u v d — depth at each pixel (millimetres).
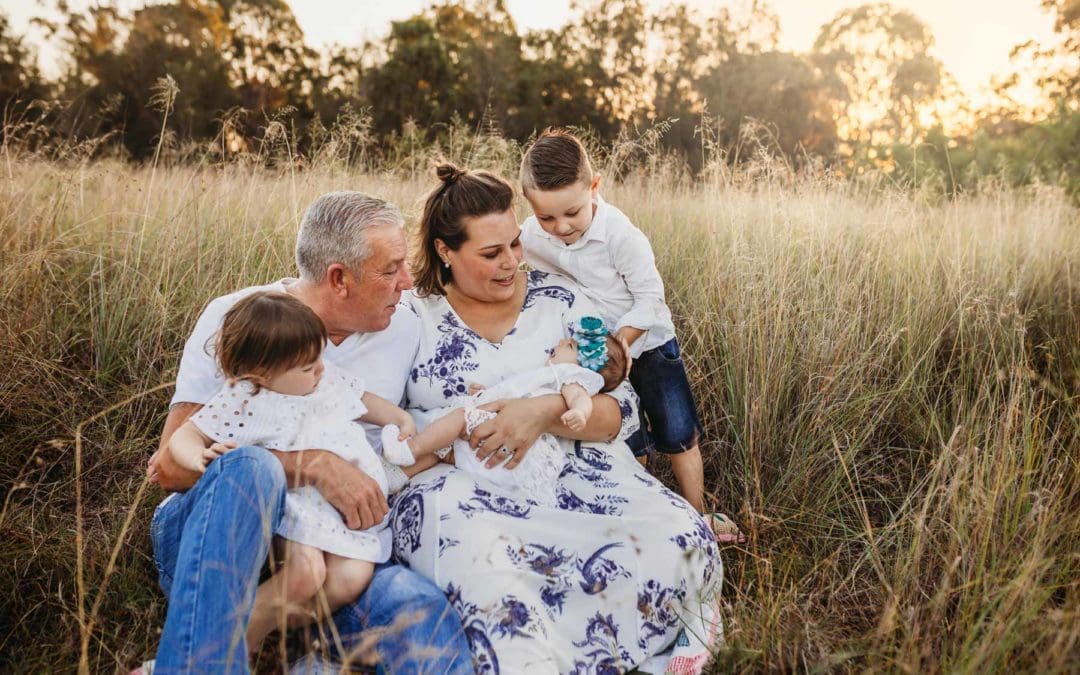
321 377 2254
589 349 2523
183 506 2006
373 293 2287
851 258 4012
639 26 17781
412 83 17859
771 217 4000
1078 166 9195
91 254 3676
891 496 3006
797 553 2668
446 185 2498
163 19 18328
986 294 3664
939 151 9461
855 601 2416
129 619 2246
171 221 3910
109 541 2459
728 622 2279
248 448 1941
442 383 2518
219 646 1728
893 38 15602
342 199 2275
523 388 2418
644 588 2215
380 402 2416
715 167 4969
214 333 2230
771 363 3215
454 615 1979
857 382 3309
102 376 3207
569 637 2125
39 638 2176
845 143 15078
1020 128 10727
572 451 2518
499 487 2305
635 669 2184
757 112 15727
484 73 18344
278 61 19344
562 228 2893
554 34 18953
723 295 3688
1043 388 3068
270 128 5027
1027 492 2340
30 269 3344
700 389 3465
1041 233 4691
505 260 2447
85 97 14578
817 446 3127
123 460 2885
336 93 19141
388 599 1967
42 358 3119
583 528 2270
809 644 2031
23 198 3750
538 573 2131
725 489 3145
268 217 4289
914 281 3889
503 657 1938
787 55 16812
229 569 1780
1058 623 1843
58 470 2854
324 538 2004
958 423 3125
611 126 17625
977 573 2150
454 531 2119
